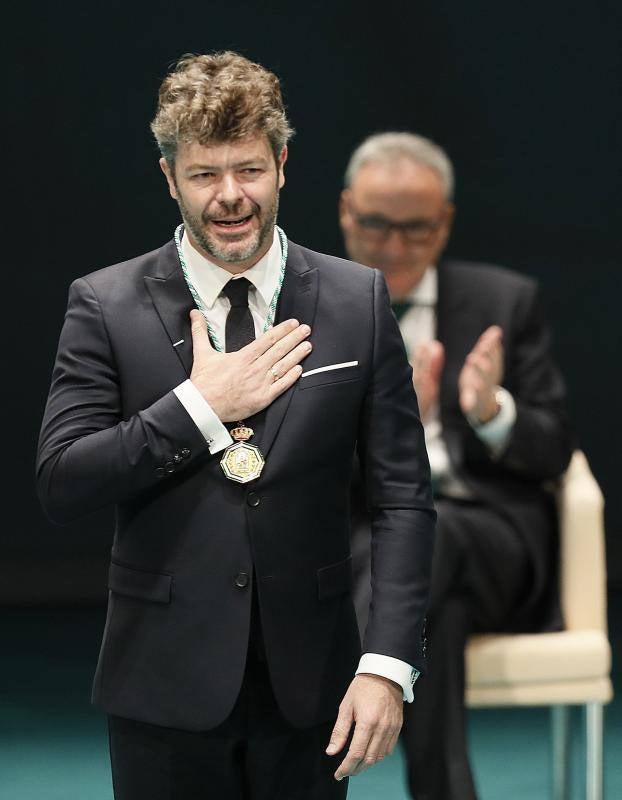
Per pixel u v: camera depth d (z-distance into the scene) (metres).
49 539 18.17
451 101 17.61
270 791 7.60
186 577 7.29
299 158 17.39
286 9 17.22
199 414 7.09
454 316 12.48
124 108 17.44
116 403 7.37
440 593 11.27
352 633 7.64
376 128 17.50
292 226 17.47
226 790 7.60
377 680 7.24
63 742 14.53
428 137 17.66
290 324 7.30
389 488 7.53
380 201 12.31
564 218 17.97
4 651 16.94
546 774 13.99
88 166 17.50
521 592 11.72
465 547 11.47
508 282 12.57
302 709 7.36
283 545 7.30
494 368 11.51
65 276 17.67
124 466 7.02
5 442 17.83
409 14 17.38
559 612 11.69
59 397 7.33
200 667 7.27
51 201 17.55
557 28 17.55
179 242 7.57
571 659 11.34
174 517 7.30
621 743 14.62
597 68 17.66
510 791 13.53
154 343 7.33
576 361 18.17
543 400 12.20
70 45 17.28
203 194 7.00
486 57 17.56
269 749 7.53
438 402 12.19
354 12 17.28
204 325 7.31
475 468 12.14
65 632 17.56
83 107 17.41
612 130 17.78
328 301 7.53
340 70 17.36
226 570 7.27
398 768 14.09
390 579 7.40
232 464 7.21
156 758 7.47
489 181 17.86
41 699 15.59
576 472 12.16
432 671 11.09
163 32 17.25
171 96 7.04
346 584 7.59
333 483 7.43
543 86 17.67
